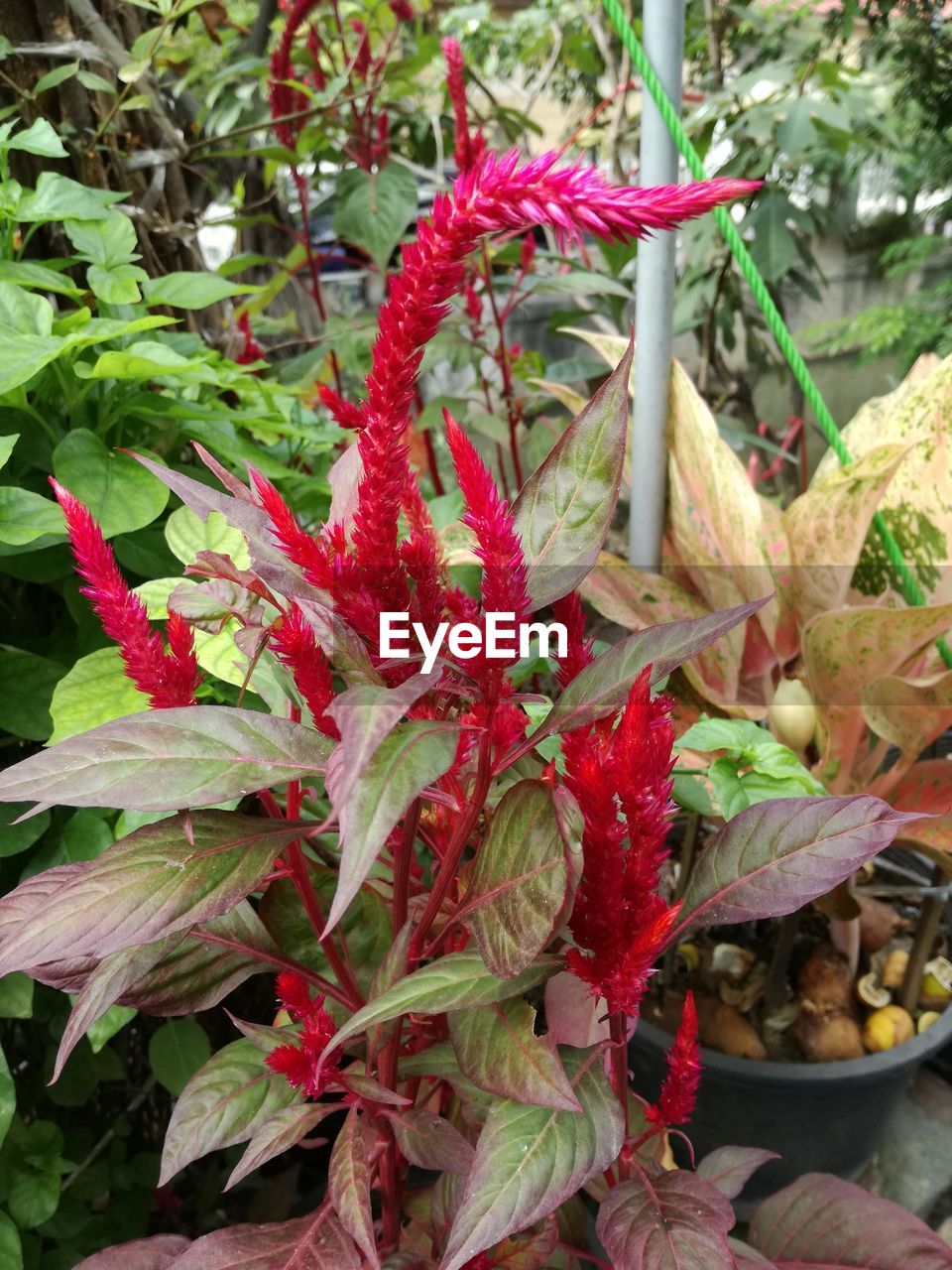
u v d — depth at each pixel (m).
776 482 1.98
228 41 1.47
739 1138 0.88
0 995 0.61
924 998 0.94
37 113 0.93
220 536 0.60
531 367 1.41
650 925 0.42
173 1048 0.74
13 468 0.71
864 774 0.88
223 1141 0.48
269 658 0.54
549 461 0.42
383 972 0.46
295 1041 0.50
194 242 1.15
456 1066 0.51
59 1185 0.69
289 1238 0.48
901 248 2.38
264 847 0.43
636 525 0.92
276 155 1.21
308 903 0.49
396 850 0.48
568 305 2.07
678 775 0.73
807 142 1.40
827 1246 0.63
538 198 0.32
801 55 1.66
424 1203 0.59
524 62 1.96
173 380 0.79
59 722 0.56
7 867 0.68
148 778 0.38
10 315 0.66
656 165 0.76
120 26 1.04
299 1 1.15
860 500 0.77
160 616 0.57
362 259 1.75
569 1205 0.60
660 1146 0.60
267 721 0.41
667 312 0.83
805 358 2.64
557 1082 0.41
